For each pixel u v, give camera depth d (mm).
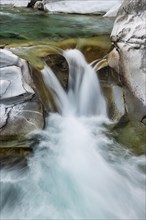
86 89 8219
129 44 7930
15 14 14445
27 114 6805
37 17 13711
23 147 6359
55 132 7090
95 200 5742
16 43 8938
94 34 10492
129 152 6723
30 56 7902
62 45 8828
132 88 7754
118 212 5535
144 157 6598
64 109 7836
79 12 14438
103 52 8773
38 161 6395
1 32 10625
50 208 5574
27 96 6910
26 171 6184
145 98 7473
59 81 7945
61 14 14414
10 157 6168
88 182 6098
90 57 8672
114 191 5945
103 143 6969
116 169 6391
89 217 5414
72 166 6410
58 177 6145
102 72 8273
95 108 7996
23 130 6641
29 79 7258
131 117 7535
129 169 6387
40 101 7172
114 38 8508
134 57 7762
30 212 5504
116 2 15305
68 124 7488
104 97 8031
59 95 7836
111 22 12570
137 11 8156
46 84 7602
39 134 6770
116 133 7242
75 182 6086
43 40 9539
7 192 5840
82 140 7035
